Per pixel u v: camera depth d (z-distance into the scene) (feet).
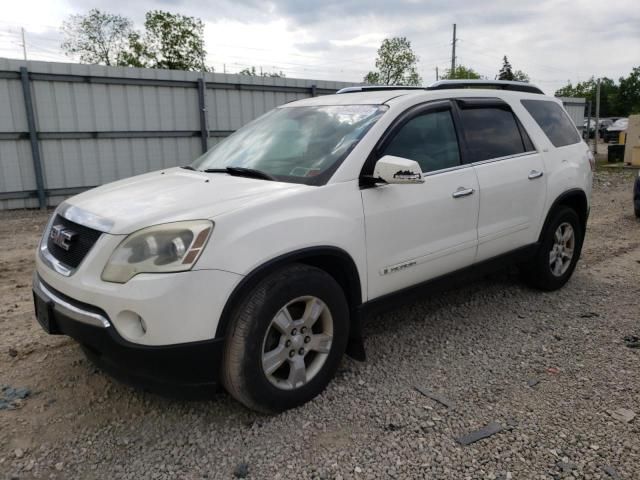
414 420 9.87
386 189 11.25
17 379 11.37
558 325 14.29
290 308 10.15
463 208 12.91
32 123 35.27
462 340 13.37
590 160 17.69
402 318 14.82
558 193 15.93
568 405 10.32
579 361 12.19
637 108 249.75
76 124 37.24
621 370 11.71
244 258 8.95
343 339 10.75
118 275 8.64
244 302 9.12
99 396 10.75
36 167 36.01
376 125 11.56
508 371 11.75
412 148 12.12
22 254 23.08
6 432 9.53
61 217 10.55
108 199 10.43
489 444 9.12
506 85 15.89
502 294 16.69
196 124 42.60
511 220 14.51
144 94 39.70
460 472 8.45
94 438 9.43
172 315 8.43
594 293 16.85
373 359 12.34
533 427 9.60
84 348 9.69
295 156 11.71
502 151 14.48
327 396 10.70
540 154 15.55
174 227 8.72
